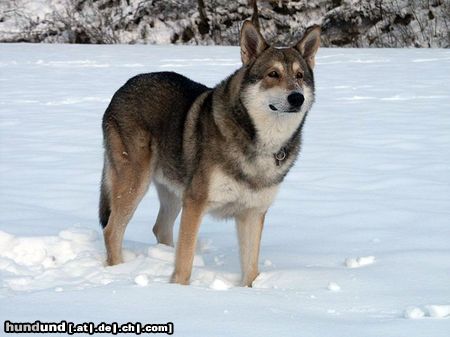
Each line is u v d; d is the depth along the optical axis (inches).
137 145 316.8
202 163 283.0
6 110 690.2
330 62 1176.2
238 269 309.1
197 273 297.1
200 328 203.5
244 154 277.4
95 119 645.3
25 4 1756.9
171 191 325.1
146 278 262.2
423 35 1680.6
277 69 283.0
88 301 229.6
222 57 1240.2
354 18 1711.4
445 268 283.4
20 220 360.2
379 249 318.7
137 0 1770.4
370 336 199.5
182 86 318.7
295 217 373.4
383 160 496.4
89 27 1722.4
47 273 284.8
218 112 282.0
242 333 199.9
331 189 427.2
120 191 316.8
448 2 1692.9
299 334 200.1
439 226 352.2
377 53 1341.0
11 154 513.0
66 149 530.6
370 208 385.7
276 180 285.6
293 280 276.8
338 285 263.6
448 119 641.0
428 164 483.2
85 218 372.8
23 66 1090.1
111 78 943.7
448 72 995.9
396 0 1707.7
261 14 1744.6
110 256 308.3
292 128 283.1
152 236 357.7
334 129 605.0
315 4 1749.5
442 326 208.2
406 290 257.0
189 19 1766.7
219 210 292.4
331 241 335.0
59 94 795.4
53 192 417.1
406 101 748.6
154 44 1681.8
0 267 289.1
